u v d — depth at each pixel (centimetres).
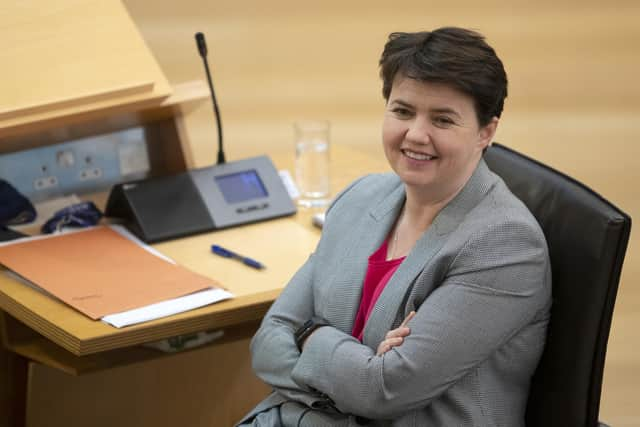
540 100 1240
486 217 426
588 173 1074
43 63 576
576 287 425
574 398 427
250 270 542
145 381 623
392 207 470
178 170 677
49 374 609
